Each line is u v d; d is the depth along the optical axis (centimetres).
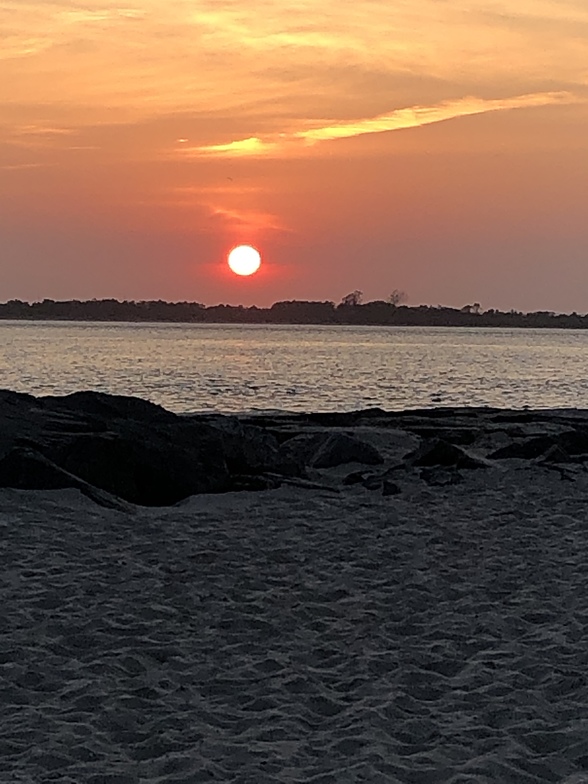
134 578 1063
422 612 973
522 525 1389
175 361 8306
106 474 1504
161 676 782
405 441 2211
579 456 1955
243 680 778
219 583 1062
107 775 598
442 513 1469
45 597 977
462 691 757
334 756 636
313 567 1140
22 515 1326
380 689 759
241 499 1551
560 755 638
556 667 804
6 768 608
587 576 1109
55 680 766
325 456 1903
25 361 7856
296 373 6762
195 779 593
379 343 15575
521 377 6744
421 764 622
